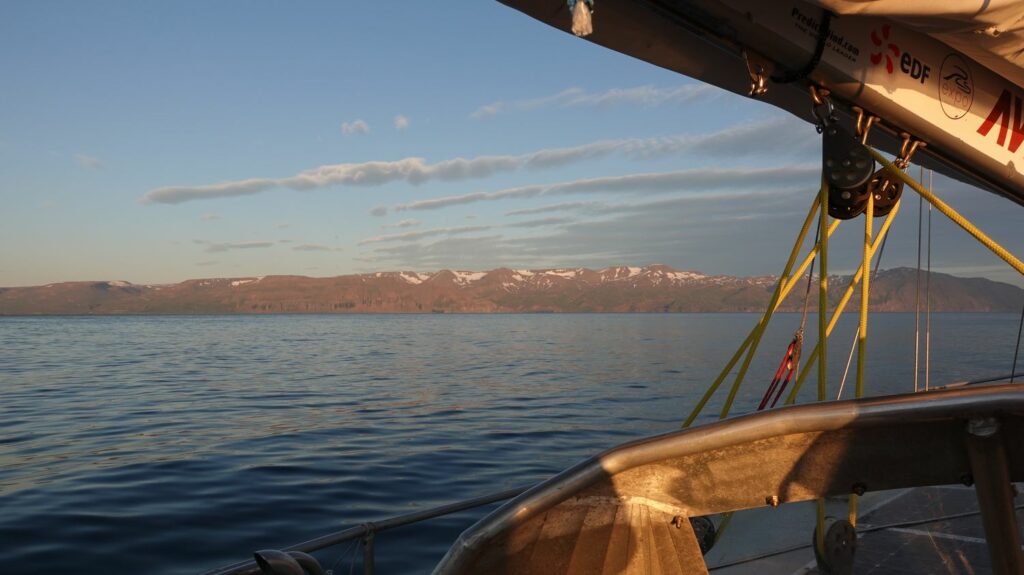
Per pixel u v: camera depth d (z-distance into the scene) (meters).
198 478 19.53
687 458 1.84
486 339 154.75
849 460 1.78
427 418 33.94
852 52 3.12
